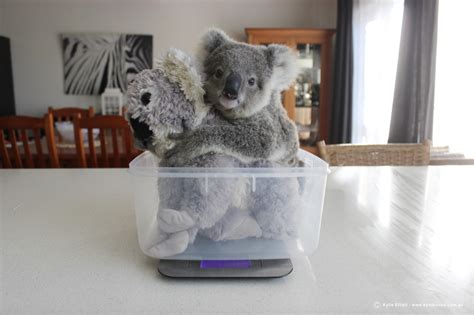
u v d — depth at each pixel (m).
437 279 0.47
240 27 3.84
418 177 1.04
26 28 3.89
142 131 0.40
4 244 0.56
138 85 0.39
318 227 0.50
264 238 0.48
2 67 3.75
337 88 3.29
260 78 0.42
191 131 0.40
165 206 0.44
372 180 1.01
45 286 0.44
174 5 3.83
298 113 3.52
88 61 3.93
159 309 0.39
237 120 0.41
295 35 3.37
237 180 0.43
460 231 0.64
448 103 2.18
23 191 0.87
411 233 0.62
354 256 0.53
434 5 2.12
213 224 0.44
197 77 0.40
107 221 0.67
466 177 1.04
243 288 0.44
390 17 2.62
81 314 0.39
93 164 1.78
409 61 2.32
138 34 3.88
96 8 3.86
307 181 0.48
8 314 0.38
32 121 1.69
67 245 0.56
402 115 2.38
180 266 0.47
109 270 0.48
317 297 0.42
